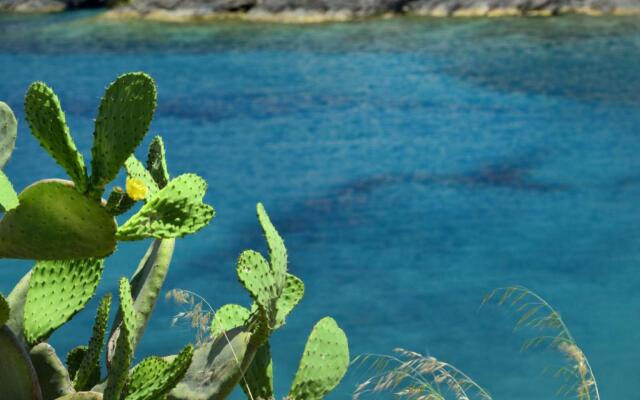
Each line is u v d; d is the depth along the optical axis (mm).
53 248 1911
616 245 12234
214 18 34031
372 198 14438
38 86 1840
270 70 24906
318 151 17328
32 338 2191
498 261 11695
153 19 34312
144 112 1818
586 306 10195
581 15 33656
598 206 13930
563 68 24516
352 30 31312
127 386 2107
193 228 1953
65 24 33906
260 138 18219
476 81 23188
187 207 1962
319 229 12969
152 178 2340
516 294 10500
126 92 1839
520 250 12102
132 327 2021
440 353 8906
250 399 2529
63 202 1859
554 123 19188
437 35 29875
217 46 28719
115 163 1843
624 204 14039
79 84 23109
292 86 22969
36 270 2229
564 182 15203
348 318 9883
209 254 11789
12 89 22719
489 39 28984
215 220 13297
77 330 9258
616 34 29391
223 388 2180
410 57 26375
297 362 8703
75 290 2250
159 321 9492
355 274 11234
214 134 18531
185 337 9023
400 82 23250
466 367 8562
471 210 13797
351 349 9047
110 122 1849
